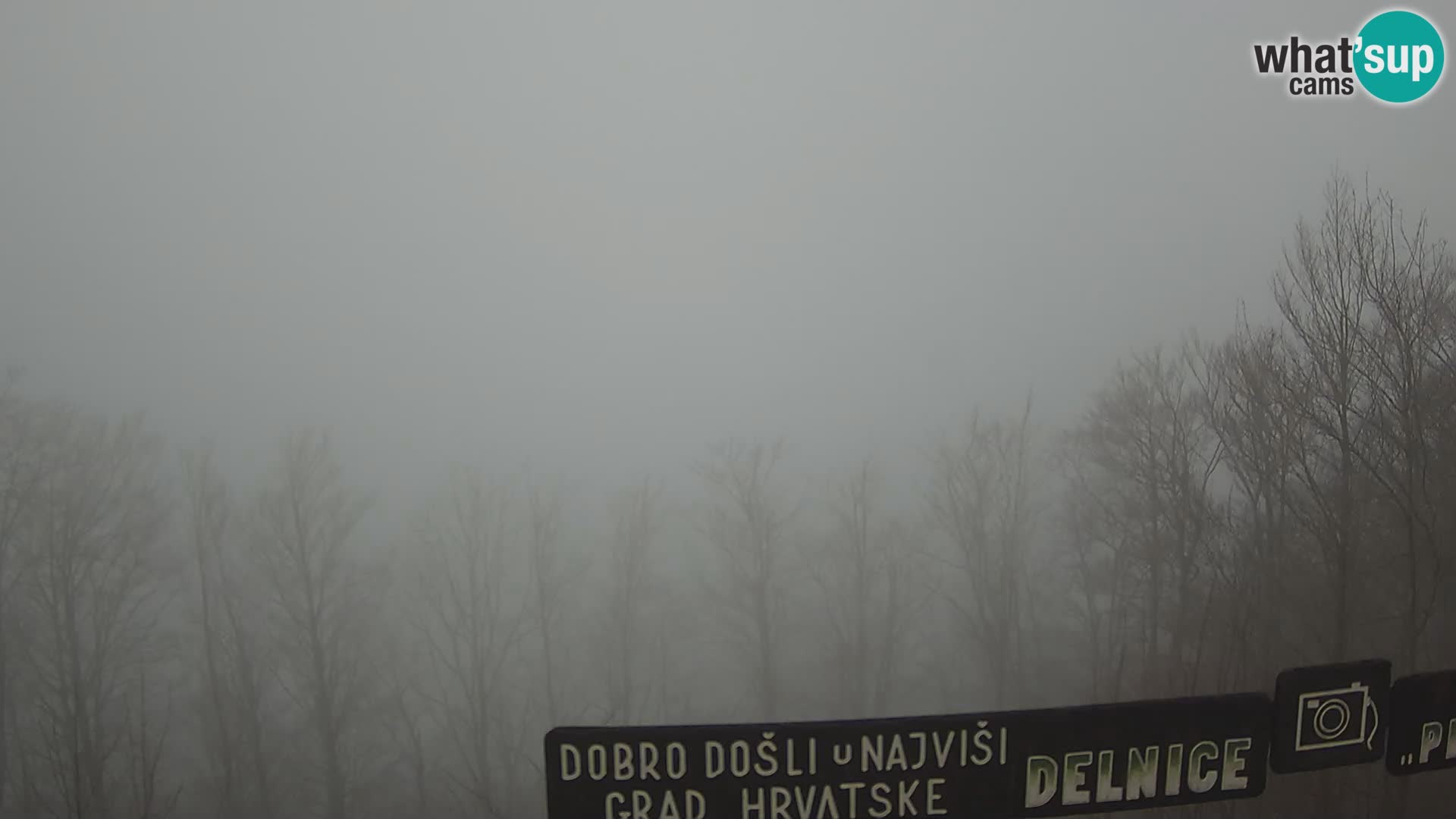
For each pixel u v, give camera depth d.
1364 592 11.57
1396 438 9.20
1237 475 12.54
